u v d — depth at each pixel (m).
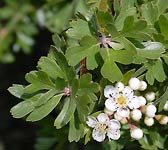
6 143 0.55
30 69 0.51
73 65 0.20
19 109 0.21
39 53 0.49
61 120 0.20
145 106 0.21
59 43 0.22
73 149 0.32
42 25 0.39
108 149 0.24
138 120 0.21
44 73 0.20
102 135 0.21
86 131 0.21
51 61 0.21
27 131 0.55
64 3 0.35
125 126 0.23
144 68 0.21
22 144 0.55
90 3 0.24
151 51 0.20
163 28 0.21
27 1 0.40
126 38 0.20
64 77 0.20
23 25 0.40
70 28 0.21
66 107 0.20
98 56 0.20
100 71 0.20
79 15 0.22
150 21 0.21
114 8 0.22
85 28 0.21
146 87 0.21
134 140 0.24
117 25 0.21
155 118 0.22
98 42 0.20
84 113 0.20
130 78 0.20
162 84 0.22
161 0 0.22
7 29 0.40
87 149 0.32
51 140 0.31
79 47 0.20
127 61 0.20
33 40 0.41
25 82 0.52
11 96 0.54
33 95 0.21
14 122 0.55
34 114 0.20
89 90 0.20
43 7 0.37
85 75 0.20
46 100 0.20
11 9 0.40
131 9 0.21
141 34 0.20
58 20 0.35
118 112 0.20
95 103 0.21
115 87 0.20
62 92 0.20
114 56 0.20
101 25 0.20
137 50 0.20
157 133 0.23
